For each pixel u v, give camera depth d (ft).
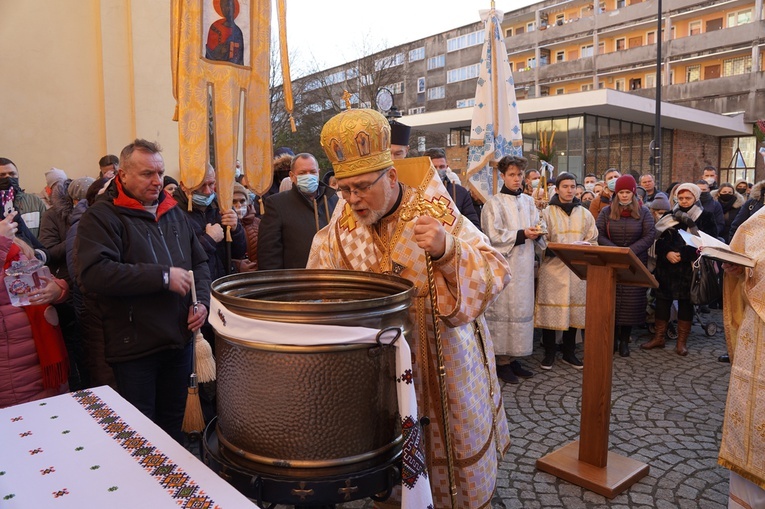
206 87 10.46
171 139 21.88
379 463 3.77
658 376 14.93
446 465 5.27
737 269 8.14
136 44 20.79
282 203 11.12
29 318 8.39
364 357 3.60
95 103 20.49
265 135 11.64
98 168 20.65
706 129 83.87
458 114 68.69
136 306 7.98
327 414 3.53
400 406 3.76
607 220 17.26
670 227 16.99
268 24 11.37
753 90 102.42
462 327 5.30
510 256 14.28
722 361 16.29
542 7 131.34
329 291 4.94
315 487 3.50
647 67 116.47
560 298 15.51
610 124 69.10
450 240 4.62
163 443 4.33
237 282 4.54
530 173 23.91
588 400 9.52
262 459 3.63
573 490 9.18
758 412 7.40
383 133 4.64
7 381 8.23
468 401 5.23
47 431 4.56
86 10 20.15
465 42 128.26
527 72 133.08
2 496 3.59
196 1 10.18
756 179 90.89
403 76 140.15
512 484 9.39
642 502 8.82
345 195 4.83
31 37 19.10
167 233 8.66
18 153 19.01
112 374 9.09
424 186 5.20
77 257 7.75
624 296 16.37
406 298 3.92
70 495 3.60
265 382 3.55
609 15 120.98
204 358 8.39
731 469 7.78
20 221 9.96
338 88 78.64
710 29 111.55
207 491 3.62
